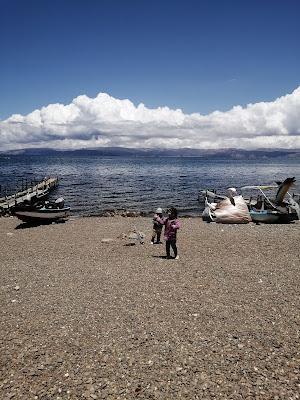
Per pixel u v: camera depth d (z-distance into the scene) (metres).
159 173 147.50
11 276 15.13
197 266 16.33
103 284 13.84
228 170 188.50
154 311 11.12
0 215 37.78
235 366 8.05
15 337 9.52
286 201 34.69
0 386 7.47
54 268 16.36
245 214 31.12
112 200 54.59
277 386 7.31
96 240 23.33
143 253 19.22
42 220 30.98
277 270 15.49
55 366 8.17
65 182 93.00
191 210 44.25
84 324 10.26
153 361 8.30
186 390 7.27
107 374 7.84
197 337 9.40
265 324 10.10
